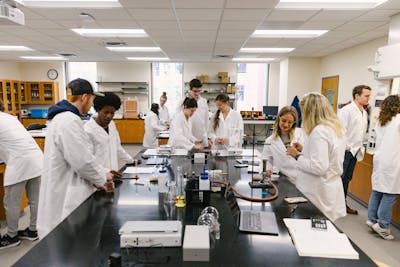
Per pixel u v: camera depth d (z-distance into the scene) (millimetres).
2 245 2553
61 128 1713
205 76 8672
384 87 3510
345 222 3137
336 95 6137
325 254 1033
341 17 3545
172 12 3418
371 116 3600
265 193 1698
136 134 8375
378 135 2752
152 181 1978
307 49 5844
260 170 2199
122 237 1078
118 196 1668
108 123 2162
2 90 7746
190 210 1449
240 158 2787
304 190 1927
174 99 9164
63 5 3205
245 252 1058
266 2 3020
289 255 1040
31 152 2586
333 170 1837
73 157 1686
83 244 1104
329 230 1214
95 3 3156
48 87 8688
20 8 3289
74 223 1291
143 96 9031
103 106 2000
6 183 2496
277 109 8156
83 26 4125
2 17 1835
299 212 1436
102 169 1812
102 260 996
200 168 2352
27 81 8672
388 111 2611
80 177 1804
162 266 973
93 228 1241
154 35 4703
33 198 2678
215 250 1070
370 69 3439
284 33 4535
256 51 6262
